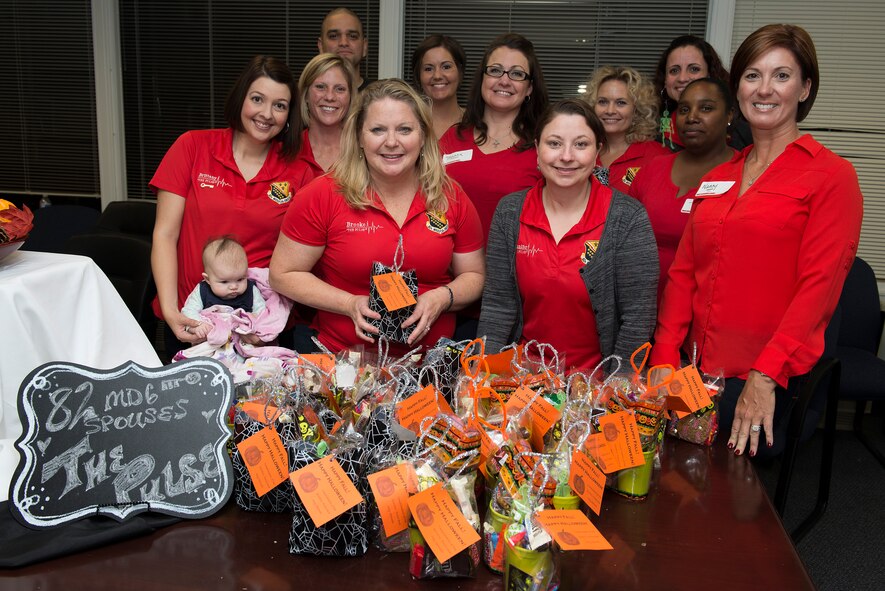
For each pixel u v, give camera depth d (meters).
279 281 2.02
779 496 1.98
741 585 1.11
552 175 1.83
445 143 2.62
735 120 2.94
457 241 2.07
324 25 3.18
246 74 2.21
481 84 2.51
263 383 1.45
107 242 2.88
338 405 1.38
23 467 1.24
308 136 2.60
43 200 4.54
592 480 1.24
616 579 1.12
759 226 1.81
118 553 1.16
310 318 2.31
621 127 2.91
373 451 1.24
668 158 2.46
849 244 1.74
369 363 1.60
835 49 3.64
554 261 1.91
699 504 1.38
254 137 2.25
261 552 1.17
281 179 2.33
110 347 1.90
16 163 4.52
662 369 1.55
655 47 3.82
